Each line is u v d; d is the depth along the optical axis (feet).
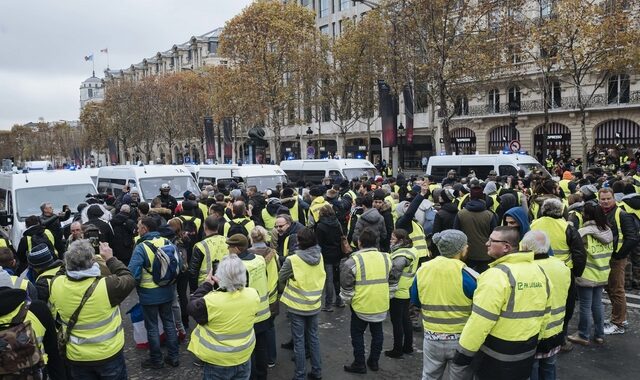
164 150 255.70
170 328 21.65
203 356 14.34
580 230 21.43
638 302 28.12
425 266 15.17
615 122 112.57
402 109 148.56
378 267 19.58
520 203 32.27
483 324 12.42
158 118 186.29
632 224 22.04
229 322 14.30
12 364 11.59
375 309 19.65
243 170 57.16
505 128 131.03
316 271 19.48
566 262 18.76
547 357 14.92
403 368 20.65
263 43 119.75
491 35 86.48
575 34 80.28
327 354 22.45
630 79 107.76
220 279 14.44
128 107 192.54
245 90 123.34
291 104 133.80
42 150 368.89
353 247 29.73
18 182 43.50
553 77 114.62
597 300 22.02
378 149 164.66
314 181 67.97
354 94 128.98
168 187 38.73
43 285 15.48
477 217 23.34
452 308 14.65
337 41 121.70
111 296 14.74
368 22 109.91
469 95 121.19
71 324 14.46
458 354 12.82
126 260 30.96
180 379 20.40
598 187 41.70
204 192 39.19
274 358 21.27
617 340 22.66
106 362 14.83
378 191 28.96
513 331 12.64
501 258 13.35
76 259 14.49
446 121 82.89
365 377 19.86
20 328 11.87
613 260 23.08
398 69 95.86
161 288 21.15
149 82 189.88
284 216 25.85
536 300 12.82
